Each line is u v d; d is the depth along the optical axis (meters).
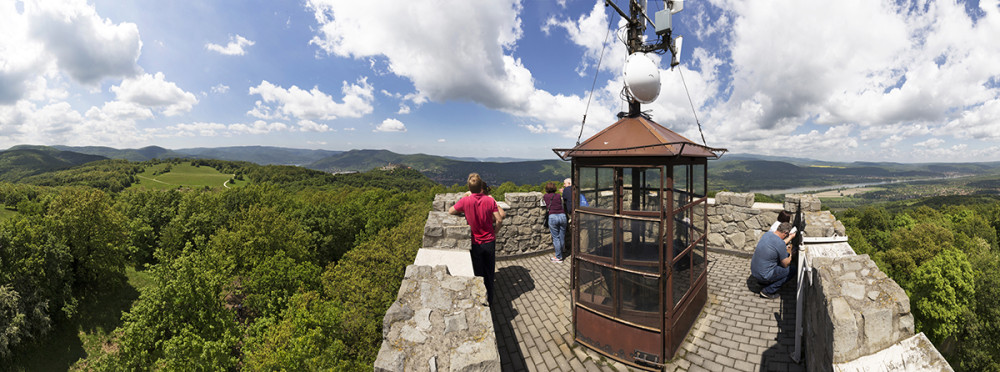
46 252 40.31
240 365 30.39
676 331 3.96
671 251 3.71
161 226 60.16
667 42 4.91
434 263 4.21
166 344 26.45
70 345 39.50
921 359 2.35
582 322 4.26
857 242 44.38
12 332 34.44
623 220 3.88
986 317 23.34
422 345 2.54
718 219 7.75
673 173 3.64
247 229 43.97
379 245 30.84
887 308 2.51
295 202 71.44
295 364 22.09
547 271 6.75
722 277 6.09
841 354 2.49
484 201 4.73
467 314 2.86
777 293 5.30
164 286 28.69
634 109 4.55
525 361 4.02
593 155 3.82
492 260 4.88
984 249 44.25
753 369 3.70
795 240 4.98
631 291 3.90
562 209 7.20
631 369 3.84
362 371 22.94
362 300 26.50
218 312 30.05
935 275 22.91
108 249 46.25
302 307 25.38
